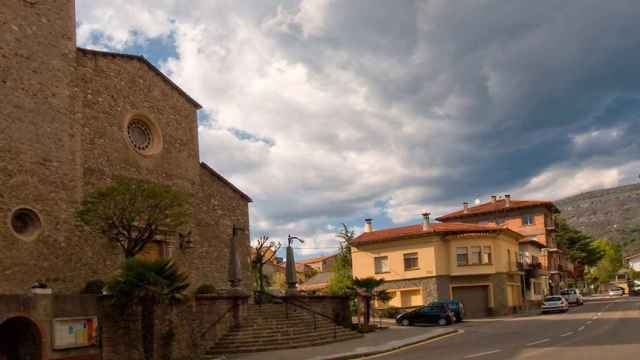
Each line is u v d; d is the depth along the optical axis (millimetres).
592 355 17156
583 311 49000
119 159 25766
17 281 20250
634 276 128500
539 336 26016
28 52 22031
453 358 18641
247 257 33594
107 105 25562
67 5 24156
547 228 75750
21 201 20859
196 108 31609
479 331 32531
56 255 21906
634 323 30281
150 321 19641
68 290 22172
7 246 20109
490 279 51688
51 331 17906
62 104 23234
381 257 54406
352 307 45469
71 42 24109
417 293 52125
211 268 30656
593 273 126562
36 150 21750
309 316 29781
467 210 79312
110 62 26047
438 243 52094
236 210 33500
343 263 67500
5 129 20672
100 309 19594
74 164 23391
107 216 21047
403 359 19516
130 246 21438
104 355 19453
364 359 20844
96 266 23578
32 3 22516
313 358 20500
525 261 61812
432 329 34625
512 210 75625
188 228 29141
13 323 17828
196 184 30641
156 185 22281
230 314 25547
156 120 28297
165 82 29297
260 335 24875
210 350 23875
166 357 21422
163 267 19656
